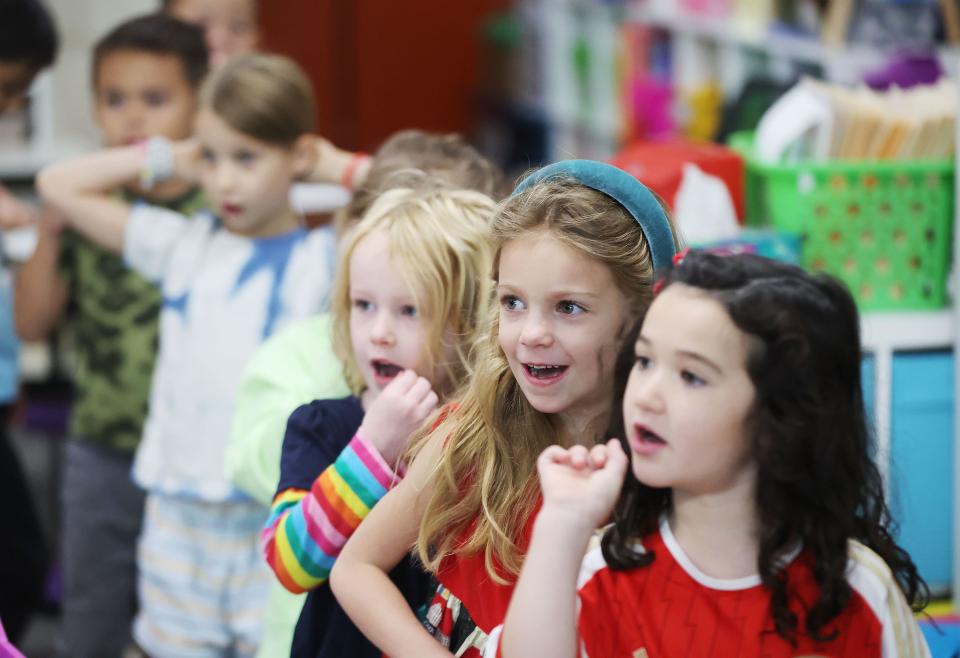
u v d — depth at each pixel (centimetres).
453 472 266
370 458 281
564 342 256
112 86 548
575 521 222
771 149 504
